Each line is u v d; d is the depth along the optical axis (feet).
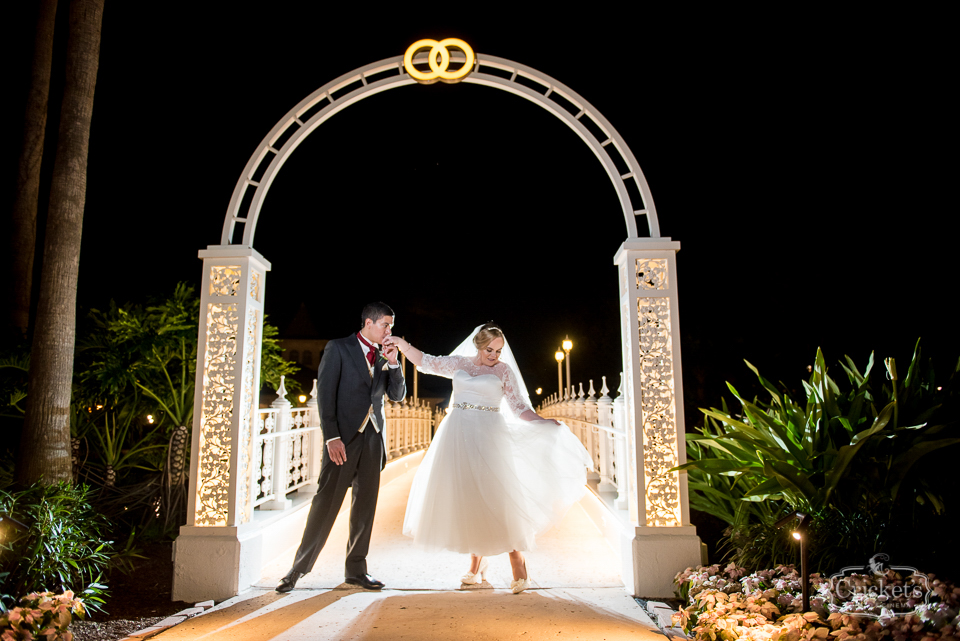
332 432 15.10
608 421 23.79
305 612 13.52
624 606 14.14
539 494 15.31
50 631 10.73
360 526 15.33
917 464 15.21
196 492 15.48
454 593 14.98
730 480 18.25
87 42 17.97
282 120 17.33
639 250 16.14
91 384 23.56
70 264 17.37
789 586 12.17
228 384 15.88
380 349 16.10
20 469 16.31
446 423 15.29
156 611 14.23
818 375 16.76
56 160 17.47
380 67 17.58
